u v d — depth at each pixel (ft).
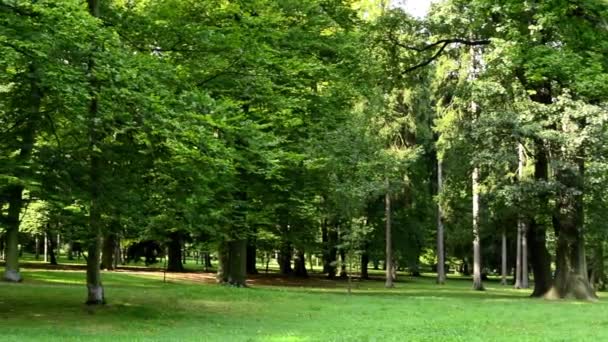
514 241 153.17
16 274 77.61
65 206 46.14
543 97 79.25
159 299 60.49
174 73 48.62
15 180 39.04
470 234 125.08
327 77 74.69
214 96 57.67
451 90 102.63
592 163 71.15
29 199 45.83
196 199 49.73
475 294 93.61
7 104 45.50
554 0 52.13
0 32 37.58
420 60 95.50
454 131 95.09
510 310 59.21
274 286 99.50
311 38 74.23
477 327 43.88
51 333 37.32
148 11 54.54
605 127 67.62
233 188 61.93
